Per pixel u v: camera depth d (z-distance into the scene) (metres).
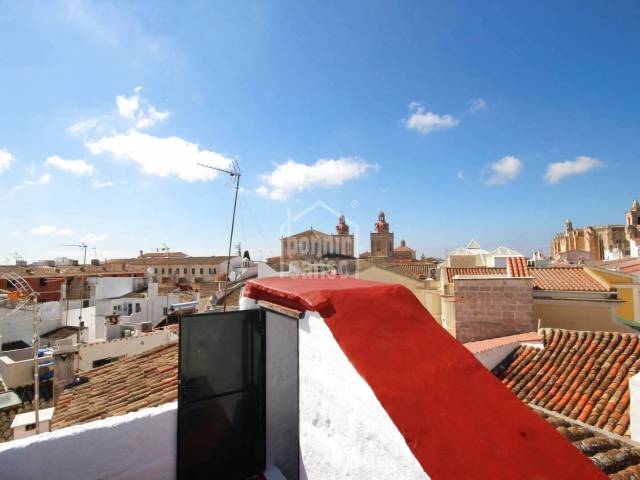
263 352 3.56
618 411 5.69
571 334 8.12
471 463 1.83
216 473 3.31
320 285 3.20
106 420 2.94
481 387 2.29
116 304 27.31
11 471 2.56
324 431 2.47
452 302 11.54
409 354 2.37
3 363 15.00
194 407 3.23
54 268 44.62
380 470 1.98
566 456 2.04
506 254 20.53
